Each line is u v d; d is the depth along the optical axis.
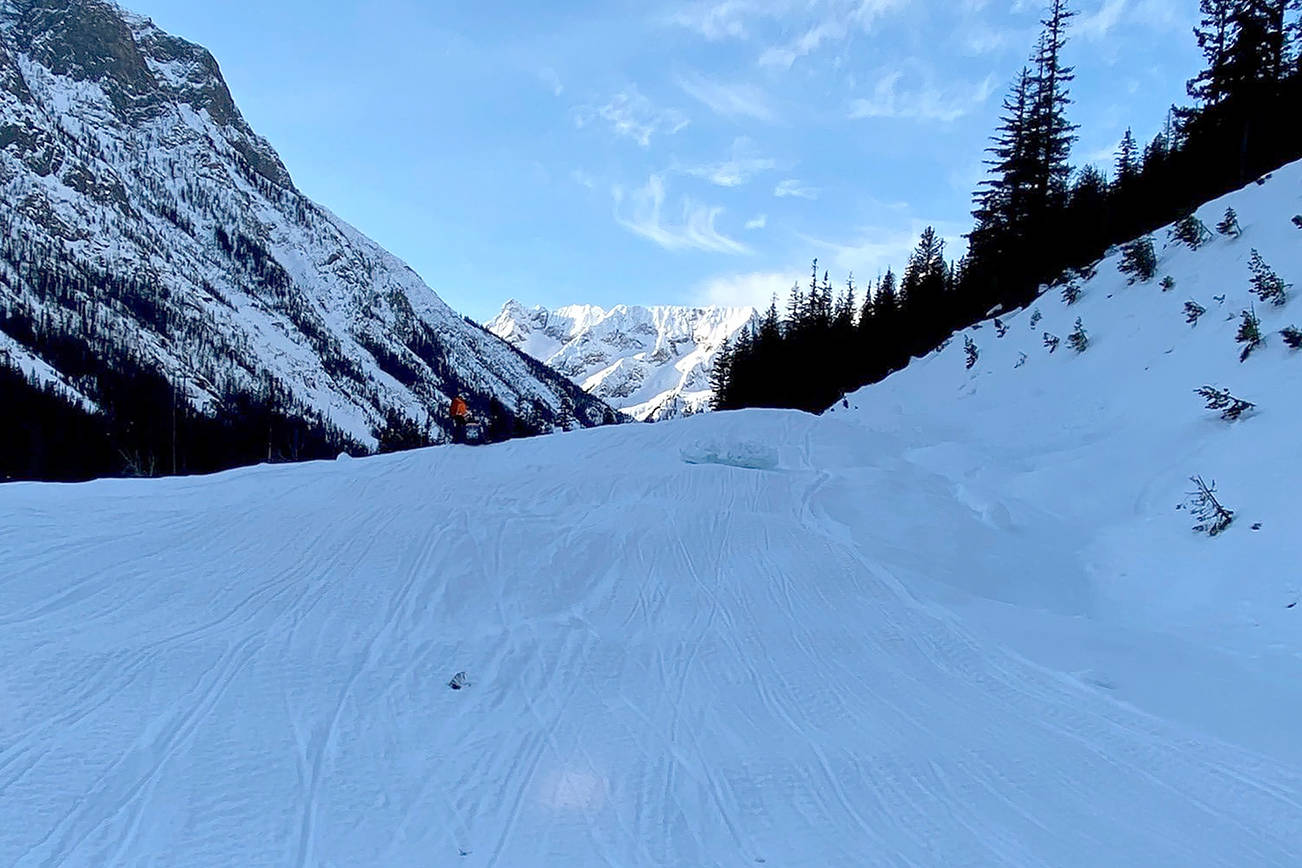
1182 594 7.65
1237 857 3.58
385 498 10.20
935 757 4.56
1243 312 11.98
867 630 6.93
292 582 6.91
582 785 4.06
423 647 5.86
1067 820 3.88
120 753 3.99
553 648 6.12
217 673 5.05
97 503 9.19
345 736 4.41
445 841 3.47
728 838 3.62
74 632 5.47
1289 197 14.64
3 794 3.54
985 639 6.79
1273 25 21.75
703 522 10.09
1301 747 4.76
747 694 5.47
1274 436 9.09
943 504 11.04
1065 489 10.88
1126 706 5.40
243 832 3.42
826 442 15.47
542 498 10.88
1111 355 14.66
